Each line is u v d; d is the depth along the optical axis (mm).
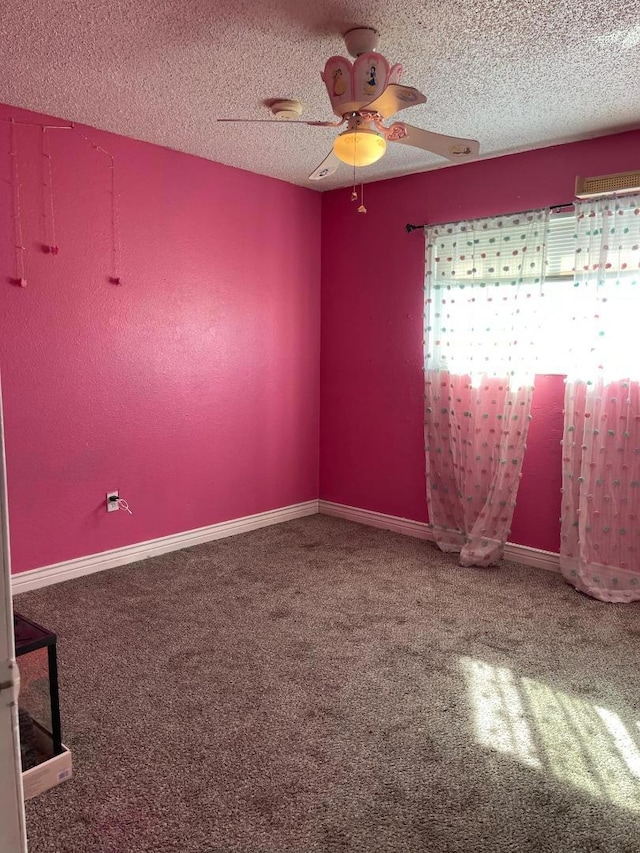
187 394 3869
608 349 3201
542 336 3535
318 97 2816
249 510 4355
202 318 3895
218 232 3916
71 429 3326
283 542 4098
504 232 3576
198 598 3162
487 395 3697
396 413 4297
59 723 1841
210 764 1928
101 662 2514
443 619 2969
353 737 2076
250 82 2648
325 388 4730
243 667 2502
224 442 4125
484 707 2260
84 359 3342
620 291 3164
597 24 2127
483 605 3135
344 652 2639
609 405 3221
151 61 2447
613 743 2068
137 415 3617
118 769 1898
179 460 3869
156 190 3555
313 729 2113
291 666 2518
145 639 2713
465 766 1944
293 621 2920
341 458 4676
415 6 2023
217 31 2203
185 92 2762
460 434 3830
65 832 1652
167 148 3578
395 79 2119
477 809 1764
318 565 3672
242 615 2975
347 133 2070
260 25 2160
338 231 4516
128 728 2098
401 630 2850
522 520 3740
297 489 4699
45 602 3076
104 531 3527
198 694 2305
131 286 3506
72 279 3250
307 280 4574
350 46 2213
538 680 2445
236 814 1727
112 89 2730
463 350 3783
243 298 4129
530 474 3678
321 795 1805
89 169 3252
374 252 4305
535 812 1757
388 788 1841
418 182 4020
